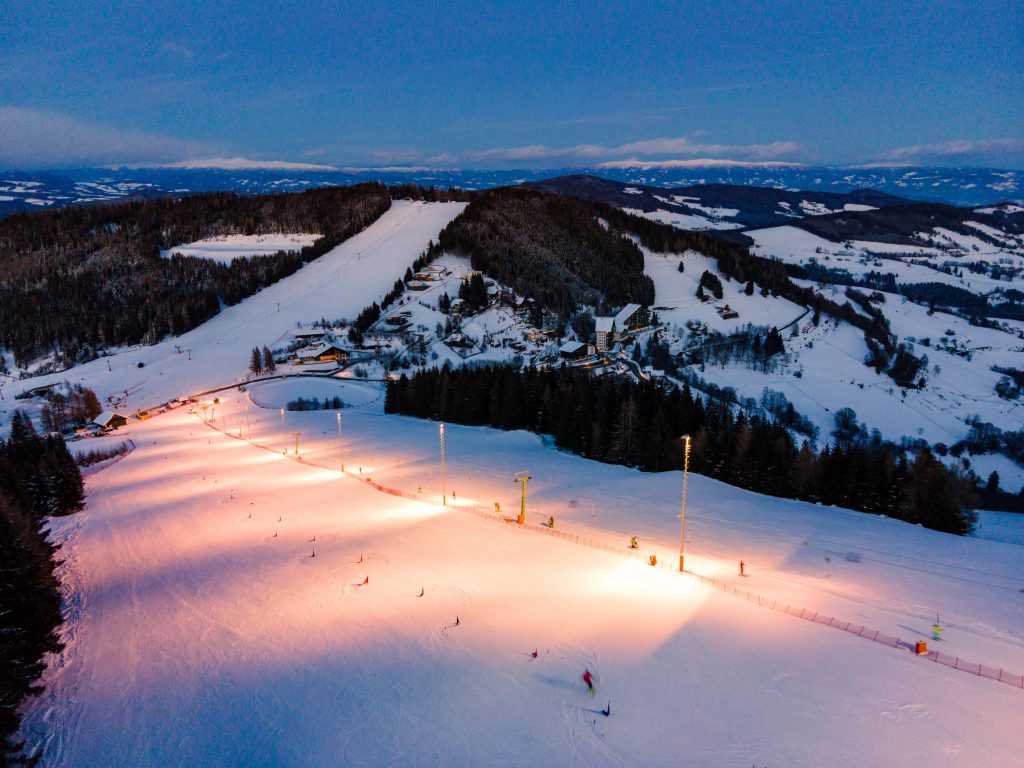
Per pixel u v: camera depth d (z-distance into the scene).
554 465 82.81
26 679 31.08
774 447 75.50
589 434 89.94
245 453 91.75
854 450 71.44
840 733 24.92
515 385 111.00
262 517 59.47
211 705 29.30
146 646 35.44
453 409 115.69
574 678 29.44
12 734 28.34
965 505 64.25
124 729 28.28
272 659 32.72
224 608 39.41
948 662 30.14
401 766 24.25
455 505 61.53
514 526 54.16
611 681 29.08
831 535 56.12
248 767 25.05
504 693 28.50
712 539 53.00
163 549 52.34
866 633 33.34
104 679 32.44
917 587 42.50
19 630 33.12
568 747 24.78
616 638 33.03
